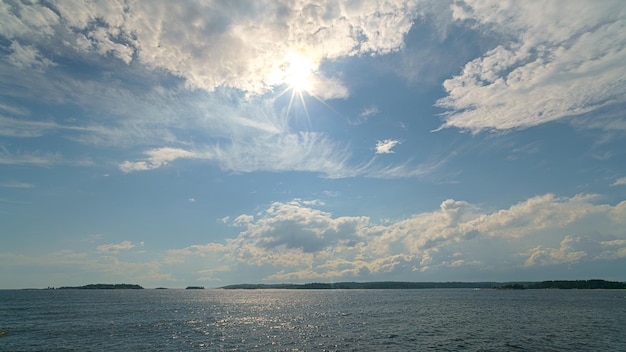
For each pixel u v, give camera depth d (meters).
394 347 53.12
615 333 65.50
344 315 102.44
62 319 89.44
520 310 115.44
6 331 68.62
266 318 94.31
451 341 57.53
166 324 80.38
